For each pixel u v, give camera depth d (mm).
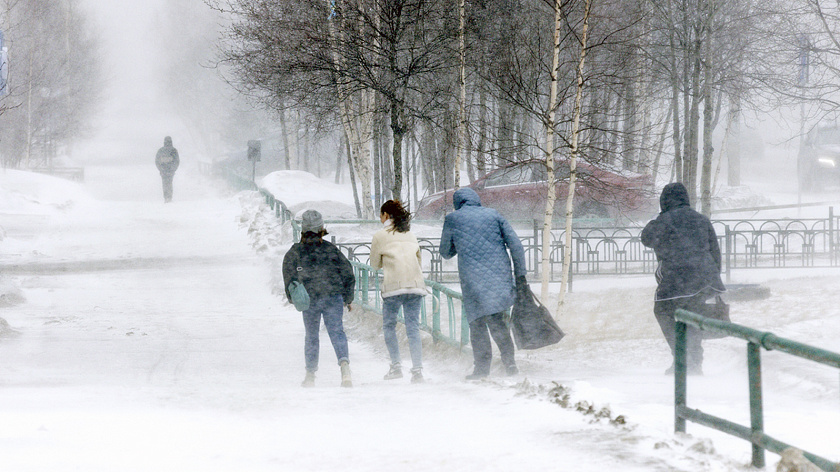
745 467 10250
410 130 56469
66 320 38062
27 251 61656
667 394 18328
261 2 56281
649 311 36750
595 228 52406
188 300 45031
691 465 10055
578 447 11391
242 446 12414
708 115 53312
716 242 25062
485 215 24375
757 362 10492
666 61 60281
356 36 52656
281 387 23594
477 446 11898
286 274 24516
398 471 10469
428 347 30859
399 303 25375
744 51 56688
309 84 55406
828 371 19656
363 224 61562
